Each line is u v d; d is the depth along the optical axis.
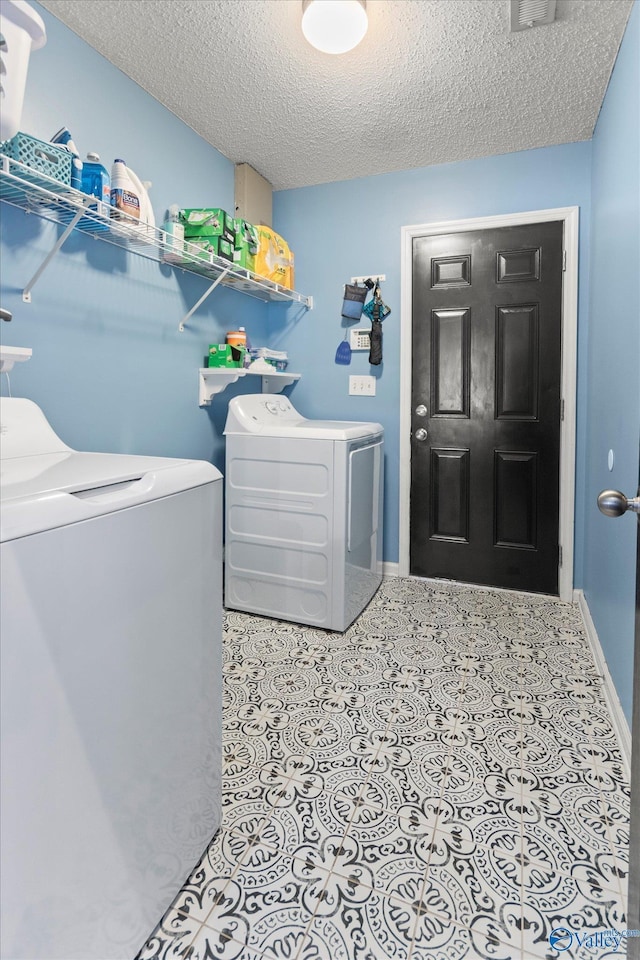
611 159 2.10
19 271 1.71
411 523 3.19
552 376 2.82
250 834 1.34
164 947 1.07
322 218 3.18
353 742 1.70
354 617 2.60
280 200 3.27
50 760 0.81
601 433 2.27
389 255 3.06
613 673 1.90
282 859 1.27
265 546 2.60
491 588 3.04
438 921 1.13
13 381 1.71
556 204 2.72
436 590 3.01
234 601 2.71
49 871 0.82
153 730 1.05
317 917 1.14
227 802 1.45
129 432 2.21
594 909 1.15
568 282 2.73
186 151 2.48
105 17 1.78
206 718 1.24
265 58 1.99
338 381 3.24
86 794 0.89
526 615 2.68
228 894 1.18
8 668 0.74
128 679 0.97
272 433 2.53
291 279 3.13
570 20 1.79
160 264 2.35
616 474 1.94
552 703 1.91
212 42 1.90
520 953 1.06
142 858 1.04
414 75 2.09
